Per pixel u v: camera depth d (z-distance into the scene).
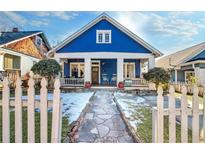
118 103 9.56
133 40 18.61
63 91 16.61
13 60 19.52
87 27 18.42
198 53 17.50
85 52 18.42
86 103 9.75
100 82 21.25
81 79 18.81
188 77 19.22
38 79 16.23
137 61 21.25
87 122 6.09
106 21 18.64
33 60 23.17
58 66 16.66
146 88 17.77
